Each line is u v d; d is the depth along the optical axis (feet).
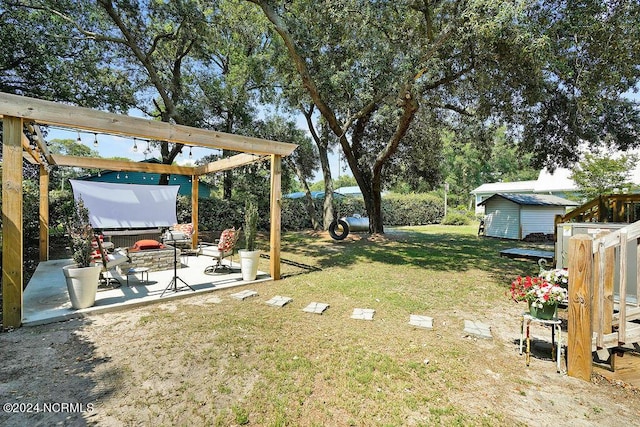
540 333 11.14
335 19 22.50
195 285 16.87
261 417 6.60
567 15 17.17
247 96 42.22
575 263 8.33
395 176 50.16
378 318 12.45
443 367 8.70
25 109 11.00
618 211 20.86
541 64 18.45
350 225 41.01
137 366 8.56
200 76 41.09
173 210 30.01
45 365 8.57
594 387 7.83
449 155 102.32
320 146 45.60
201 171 28.32
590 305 8.11
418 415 6.67
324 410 6.81
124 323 11.62
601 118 26.18
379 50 22.34
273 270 18.49
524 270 21.72
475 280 18.89
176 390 7.51
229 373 8.26
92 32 31.76
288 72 31.83
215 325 11.44
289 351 9.49
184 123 37.06
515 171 107.65
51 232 32.22
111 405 6.92
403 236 42.83
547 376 8.36
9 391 7.36
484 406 7.01
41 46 26.37
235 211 44.39
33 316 11.73
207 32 35.45
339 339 10.40
